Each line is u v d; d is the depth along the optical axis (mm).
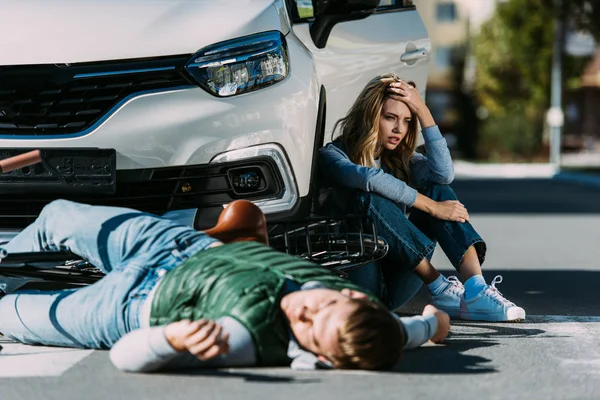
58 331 4973
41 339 5078
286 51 6211
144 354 4406
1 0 6223
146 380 4449
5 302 5160
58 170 5875
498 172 41812
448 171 6438
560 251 11242
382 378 4500
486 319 6168
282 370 4613
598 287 8180
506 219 16188
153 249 4781
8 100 5879
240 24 6102
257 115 5988
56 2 6184
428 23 76250
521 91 53812
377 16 7469
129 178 5891
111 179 5859
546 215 17141
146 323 4652
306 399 4129
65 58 5879
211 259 4559
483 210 18500
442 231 6262
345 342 4191
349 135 6465
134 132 5848
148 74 5898
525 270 9445
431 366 4789
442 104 75750
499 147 57688
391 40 7449
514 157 55938
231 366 4535
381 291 6242
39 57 5883
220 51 5977
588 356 5125
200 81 5934
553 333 5789
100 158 5859
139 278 4754
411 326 4930
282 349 4422
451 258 6266
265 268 4461
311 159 6238
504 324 6094
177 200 5980
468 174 39844
